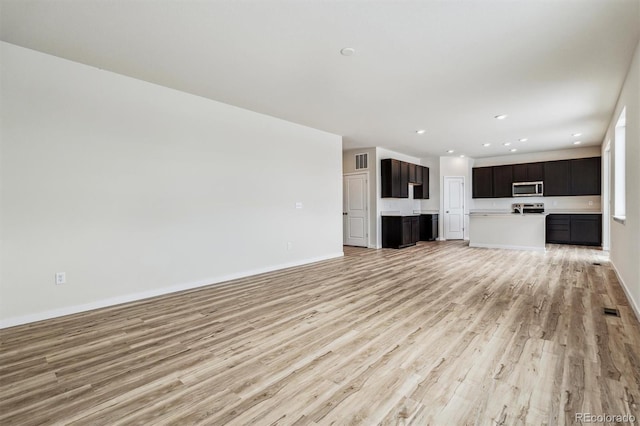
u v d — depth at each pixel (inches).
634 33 104.2
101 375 81.5
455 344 96.5
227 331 108.6
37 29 103.7
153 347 97.0
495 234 296.4
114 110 137.6
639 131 108.5
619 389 72.0
